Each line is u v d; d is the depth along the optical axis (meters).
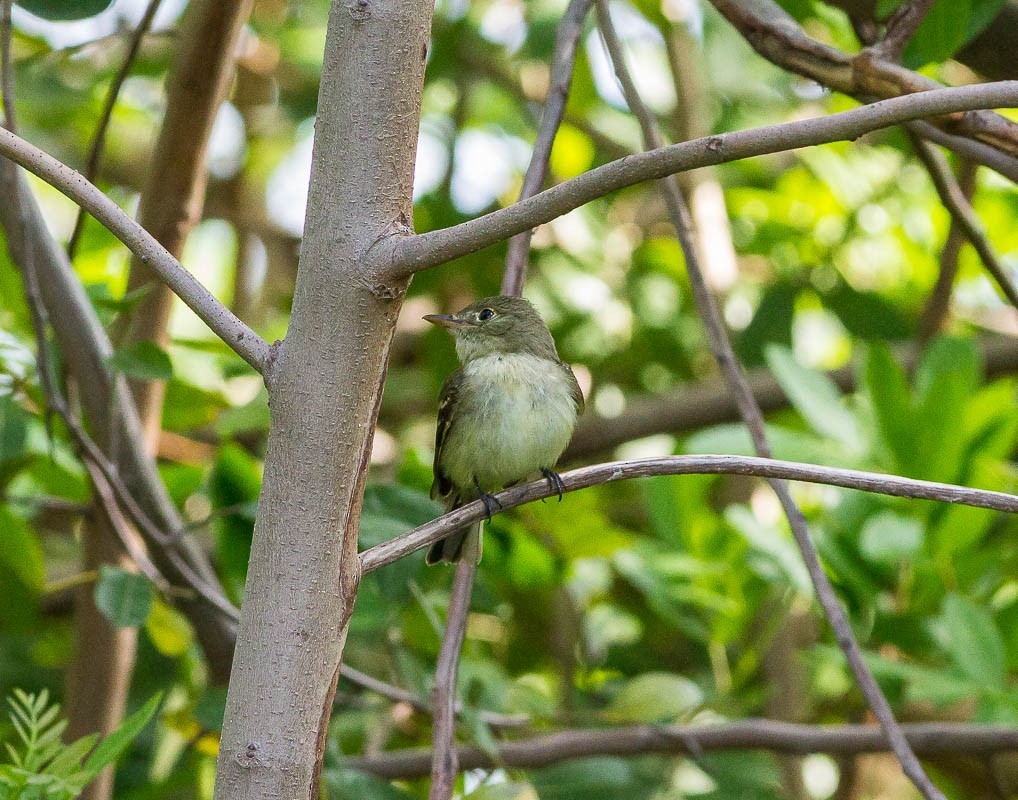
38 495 12.45
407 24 4.84
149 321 9.95
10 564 9.99
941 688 9.11
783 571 10.21
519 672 13.67
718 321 8.05
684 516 11.44
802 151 14.50
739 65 16.09
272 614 4.77
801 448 10.77
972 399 10.65
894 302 15.08
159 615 10.45
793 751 10.03
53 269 9.06
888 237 15.19
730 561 11.37
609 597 14.11
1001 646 9.27
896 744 6.73
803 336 16.95
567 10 8.38
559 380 9.92
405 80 4.84
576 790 10.54
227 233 17.56
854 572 10.25
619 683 12.54
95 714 9.88
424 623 10.47
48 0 8.27
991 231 14.84
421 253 4.70
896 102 4.55
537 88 17.08
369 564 5.14
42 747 5.85
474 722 8.80
